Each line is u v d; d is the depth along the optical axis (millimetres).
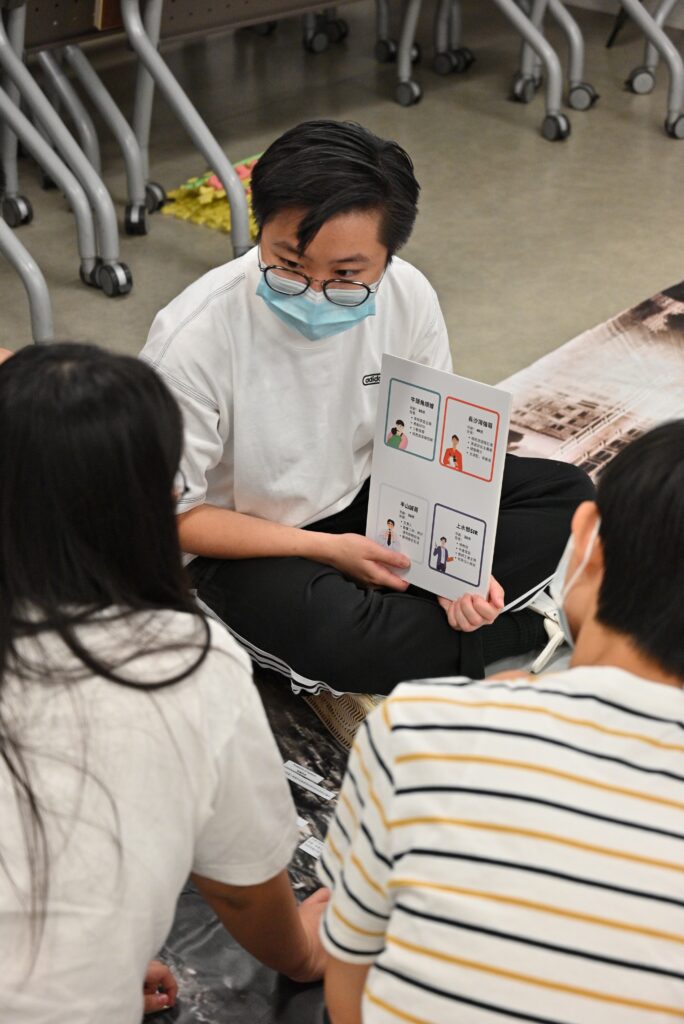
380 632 1676
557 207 3557
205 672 930
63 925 908
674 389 2643
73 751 880
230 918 1171
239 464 1709
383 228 1479
